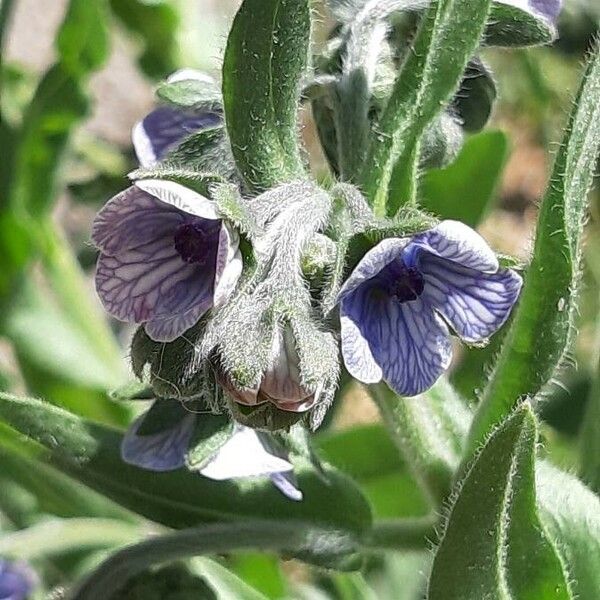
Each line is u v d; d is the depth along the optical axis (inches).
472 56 4.0
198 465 3.7
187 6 6.7
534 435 3.6
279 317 3.4
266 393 3.3
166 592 4.1
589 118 3.8
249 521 4.2
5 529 6.0
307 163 4.0
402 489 5.5
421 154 4.2
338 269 3.4
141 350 3.5
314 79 4.1
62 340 6.3
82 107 6.3
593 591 4.1
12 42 10.5
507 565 3.8
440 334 3.5
